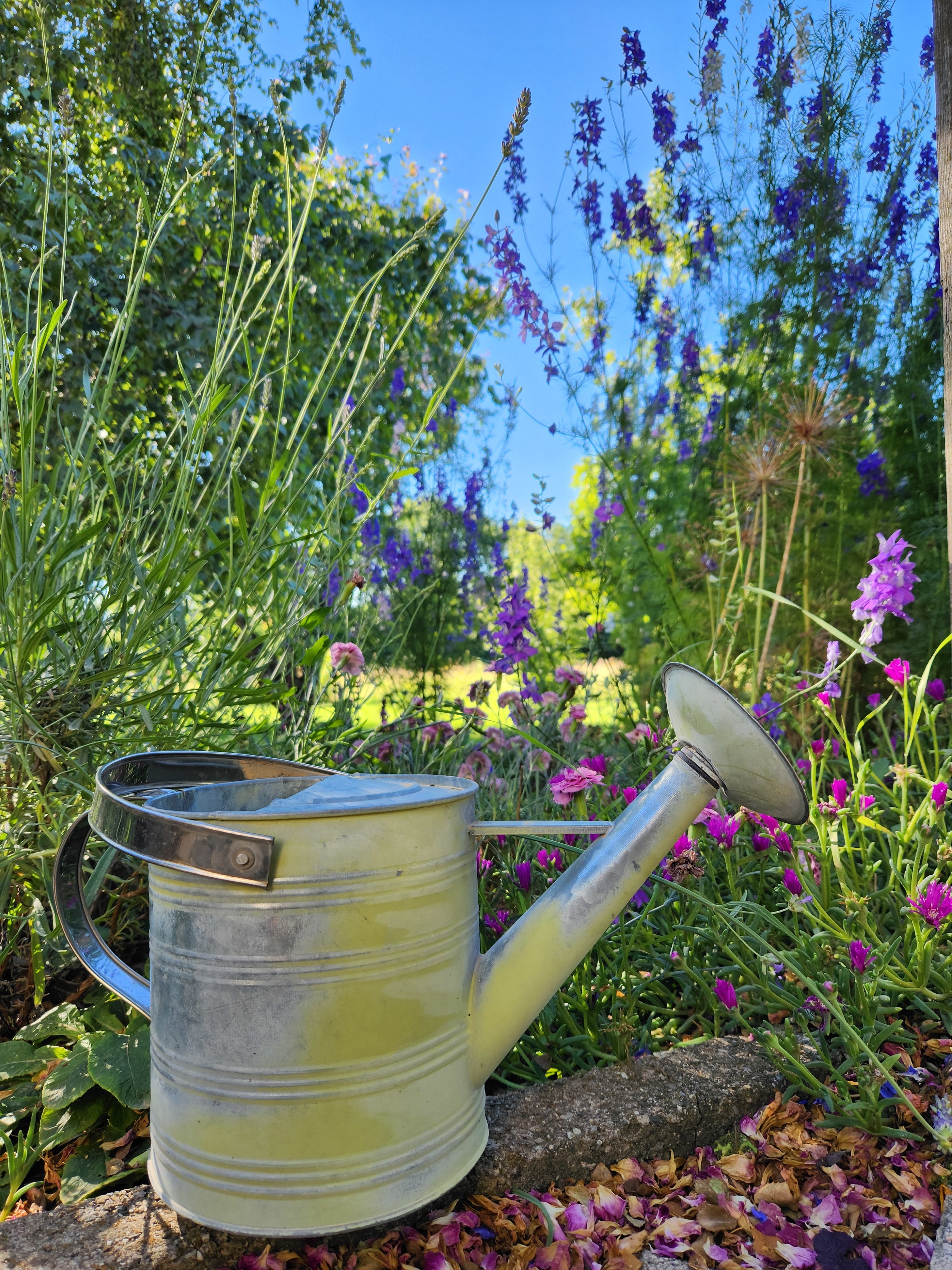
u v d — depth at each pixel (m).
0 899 1.37
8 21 2.85
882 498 2.86
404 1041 0.90
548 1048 1.34
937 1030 1.40
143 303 3.12
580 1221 1.01
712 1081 1.23
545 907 1.00
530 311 2.63
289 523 2.03
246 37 3.08
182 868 0.85
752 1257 0.97
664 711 2.16
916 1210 1.02
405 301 4.16
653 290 2.97
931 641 2.64
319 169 1.70
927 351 2.88
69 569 1.52
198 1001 0.89
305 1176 0.87
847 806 1.49
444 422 3.40
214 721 1.56
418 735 2.28
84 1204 1.01
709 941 1.50
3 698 1.40
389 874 0.89
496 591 3.25
